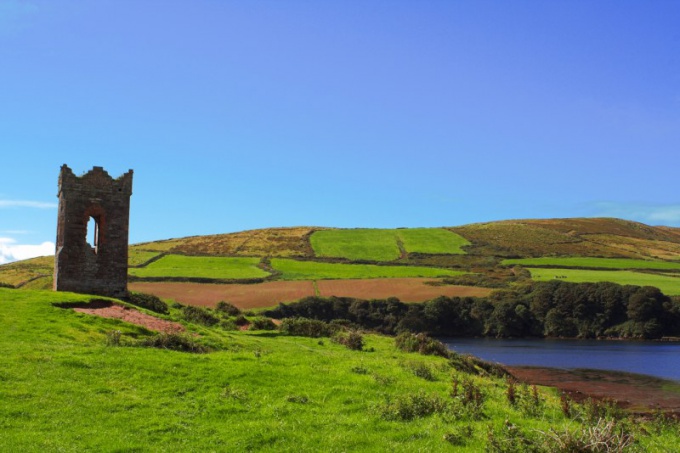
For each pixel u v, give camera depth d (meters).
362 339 43.12
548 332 103.88
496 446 14.54
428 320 101.50
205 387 19.92
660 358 72.19
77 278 42.56
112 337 26.84
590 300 106.56
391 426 16.92
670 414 36.62
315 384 21.16
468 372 34.88
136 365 21.53
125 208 44.66
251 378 21.20
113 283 43.81
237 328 47.06
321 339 42.56
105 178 44.06
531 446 14.30
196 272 115.50
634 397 44.62
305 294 101.94
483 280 121.06
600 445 13.52
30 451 13.76
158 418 16.59
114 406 17.34
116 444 14.49
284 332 45.94
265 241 162.12
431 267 134.00
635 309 101.75
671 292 108.38
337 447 14.79
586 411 21.97
